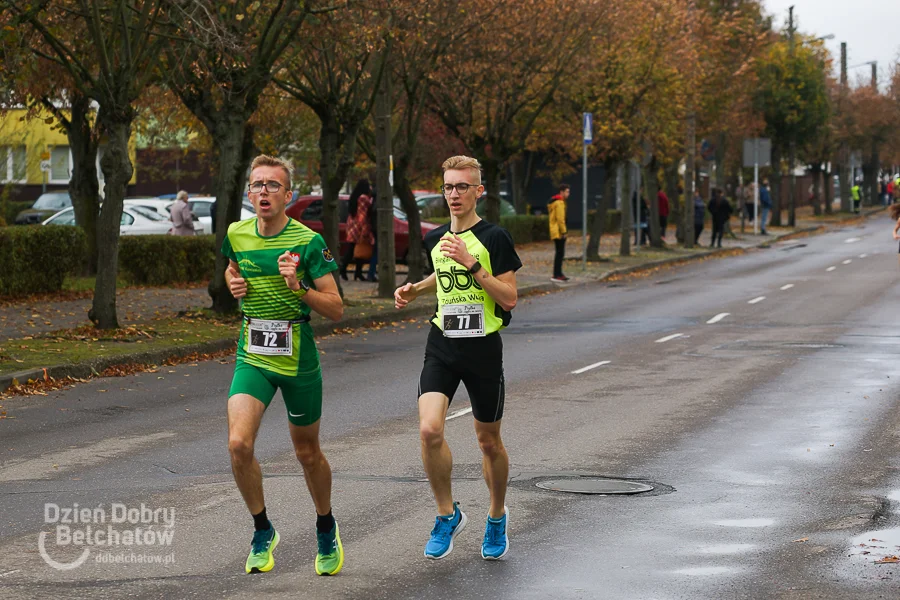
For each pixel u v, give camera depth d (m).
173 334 54.03
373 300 73.19
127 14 56.84
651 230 128.88
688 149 131.50
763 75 181.25
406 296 21.14
